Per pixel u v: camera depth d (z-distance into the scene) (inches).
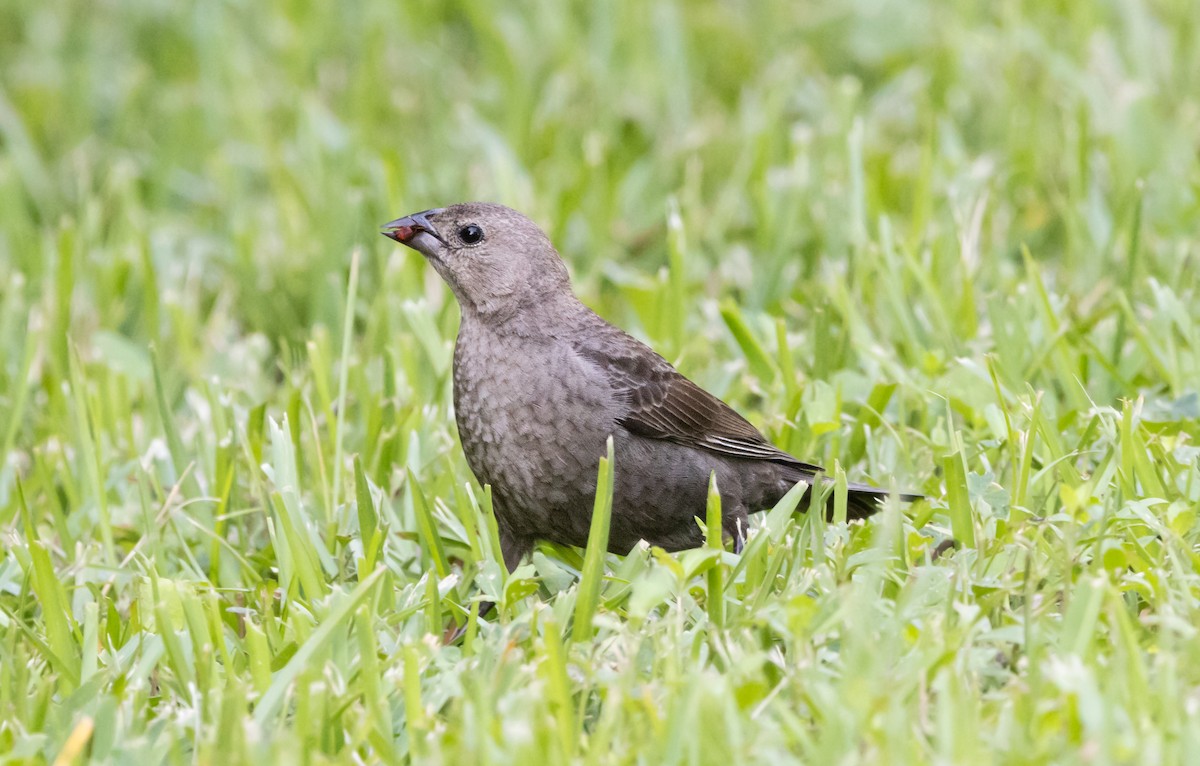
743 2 776.3
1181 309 414.9
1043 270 501.0
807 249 533.0
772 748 242.5
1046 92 621.0
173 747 254.2
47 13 782.5
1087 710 241.9
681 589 280.7
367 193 564.4
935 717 257.9
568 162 604.7
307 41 729.6
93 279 520.1
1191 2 663.1
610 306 509.7
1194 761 231.8
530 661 281.3
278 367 490.3
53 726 273.1
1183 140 566.9
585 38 735.7
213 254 563.8
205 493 387.9
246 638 294.7
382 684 277.0
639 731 253.6
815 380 411.5
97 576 358.9
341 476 380.8
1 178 600.4
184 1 755.4
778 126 603.8
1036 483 339.9
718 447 354.6
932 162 541.6
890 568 307.9
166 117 681.6
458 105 652.1
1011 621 285.0
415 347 456.4
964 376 395.5
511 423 349.1
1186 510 301.9
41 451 402.9
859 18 716.0
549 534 355.3
